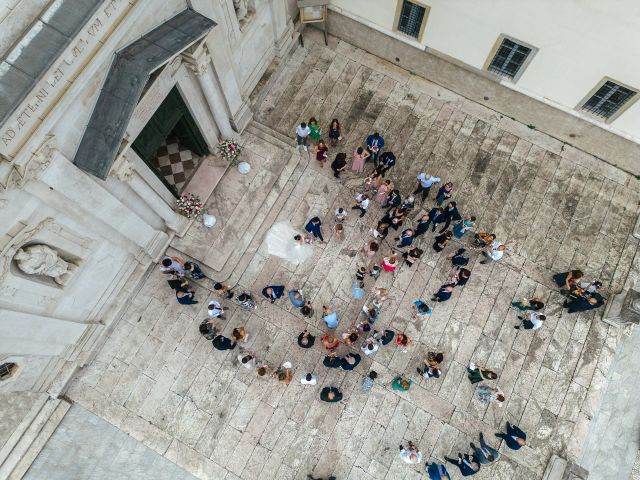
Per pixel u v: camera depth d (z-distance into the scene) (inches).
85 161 346.0
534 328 553.0
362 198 569.3
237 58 546.6
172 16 386.6
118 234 466.6
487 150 638.5
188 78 458.0
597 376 559.2
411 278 583.2
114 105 339.9
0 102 269.6
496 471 526.0
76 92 315.0
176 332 550.9
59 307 443.8
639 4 418.3
